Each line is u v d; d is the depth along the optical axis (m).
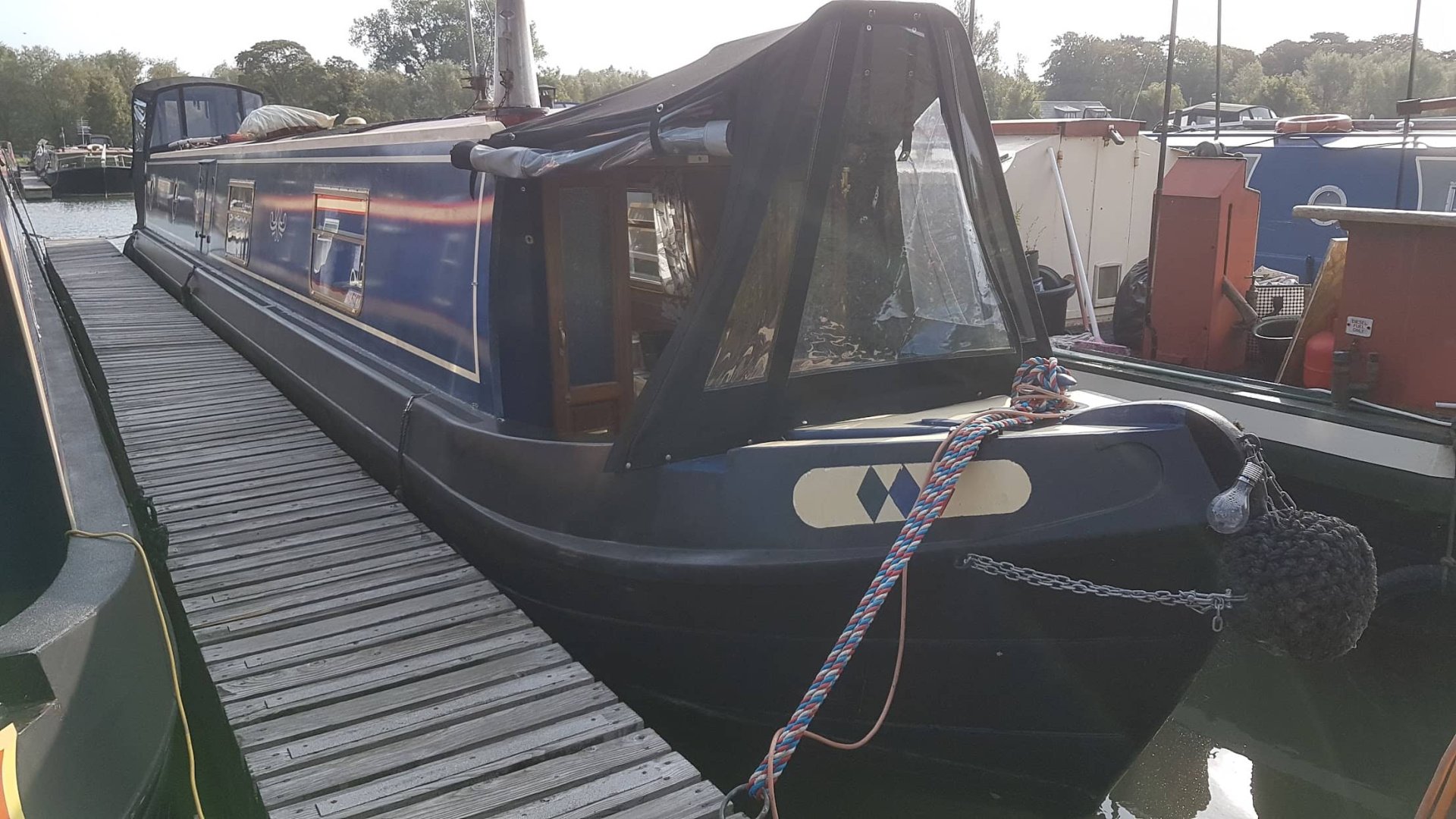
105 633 2.37
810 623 3.55
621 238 4.77
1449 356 4.78
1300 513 3.19
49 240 19.77
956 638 3.44
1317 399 5.33
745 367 3.68
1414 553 4.96
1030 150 7.62
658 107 3.56
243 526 5.06
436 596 4.30
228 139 11.98
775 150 3.51
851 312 3.83
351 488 5.61
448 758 3.23
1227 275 6.24
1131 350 7.24
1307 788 4.24
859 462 3.42
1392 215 4.81
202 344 9.62
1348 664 5.12
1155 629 3.33
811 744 3.88
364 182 6.36
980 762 3.73
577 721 3.43
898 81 3.72
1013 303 4.18
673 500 3.68
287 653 3.83
